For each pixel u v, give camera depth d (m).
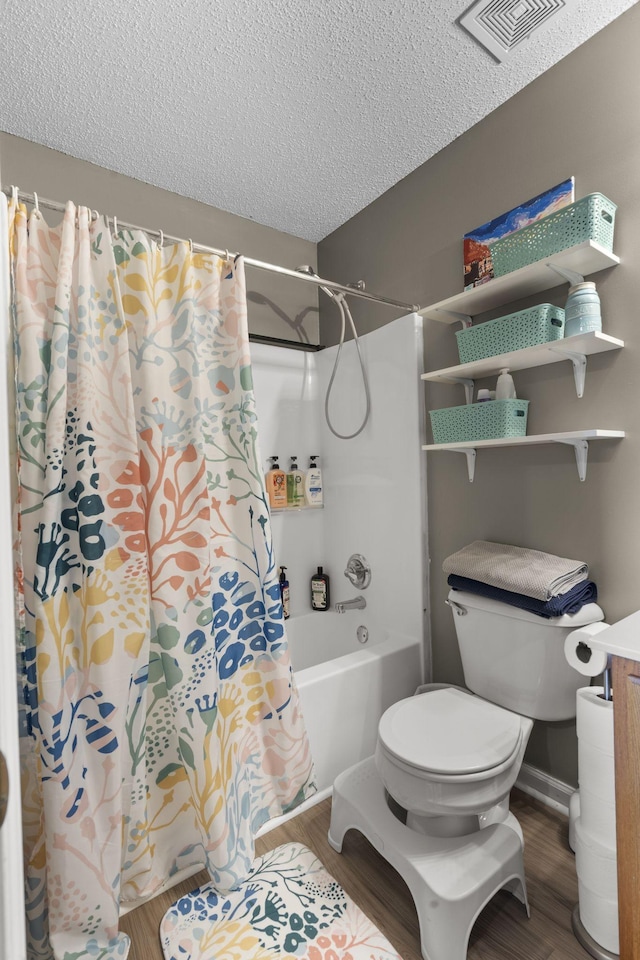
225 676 1.38
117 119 1.69
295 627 2.36
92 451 1.17
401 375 2.03
